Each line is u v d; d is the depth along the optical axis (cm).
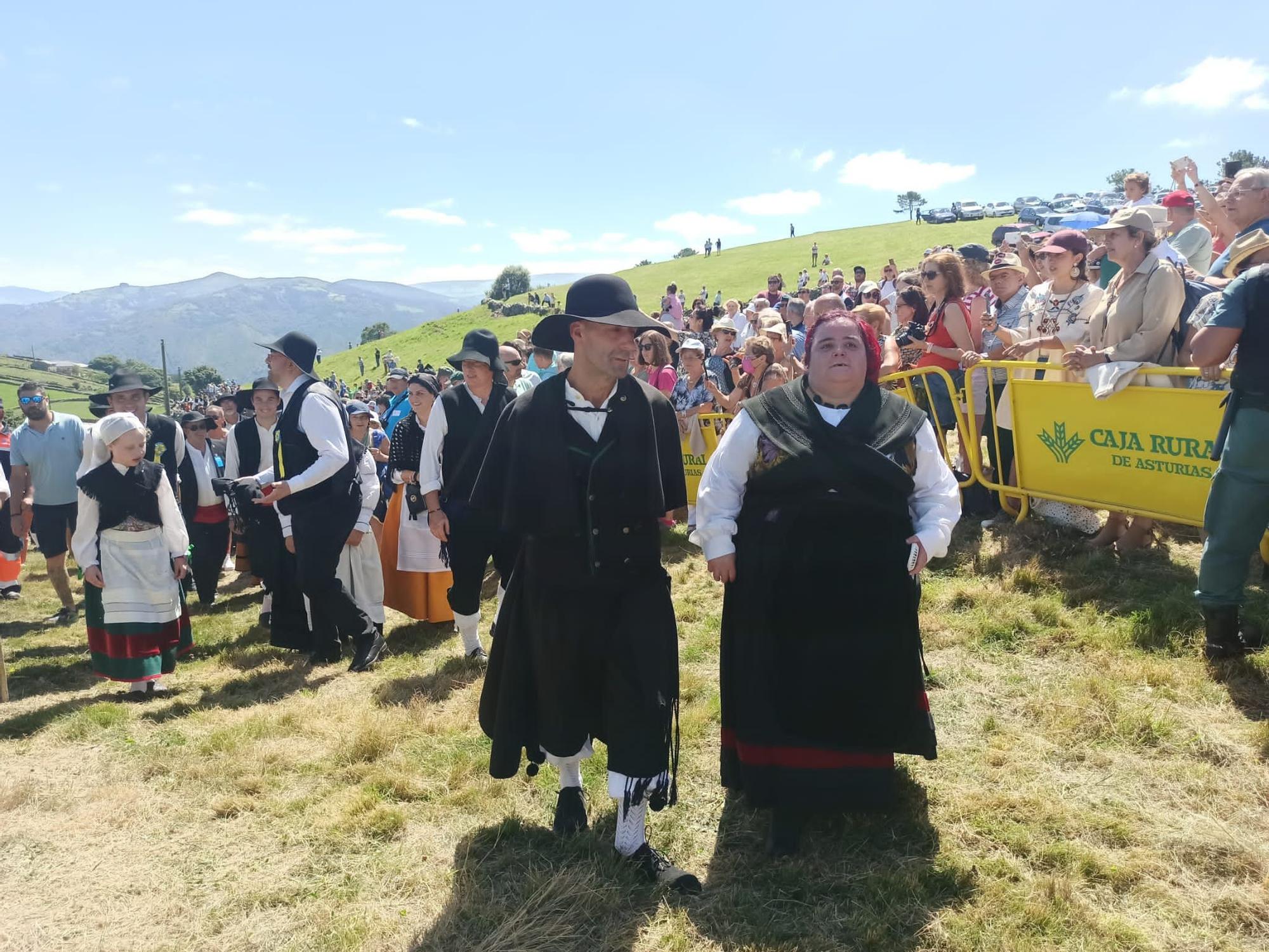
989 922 243
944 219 6438
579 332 280
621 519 281
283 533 541
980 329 595
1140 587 448
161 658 506
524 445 284
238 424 638
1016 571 482
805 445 275
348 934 261
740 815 312
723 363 788
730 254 7212
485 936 258
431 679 485
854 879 267
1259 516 353
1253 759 302
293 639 562
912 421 281
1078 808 289
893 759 291
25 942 269
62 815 355
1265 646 368
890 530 274
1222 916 239
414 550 588
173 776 383
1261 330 342
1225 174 657
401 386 873
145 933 271
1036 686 373
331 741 410
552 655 285
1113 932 234
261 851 316
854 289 1722
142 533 499
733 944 246
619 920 261
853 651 272
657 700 277
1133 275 468
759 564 279
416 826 327
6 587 841
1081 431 503
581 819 313
